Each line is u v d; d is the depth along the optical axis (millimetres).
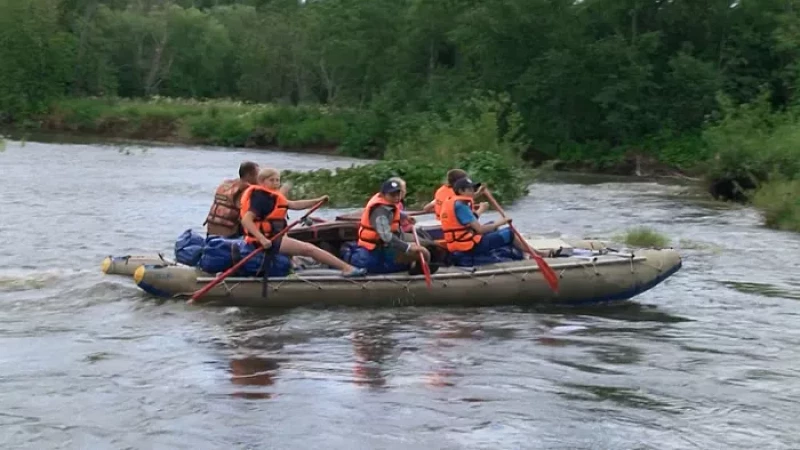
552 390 6375
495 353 7266
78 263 10734
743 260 11898
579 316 8562
